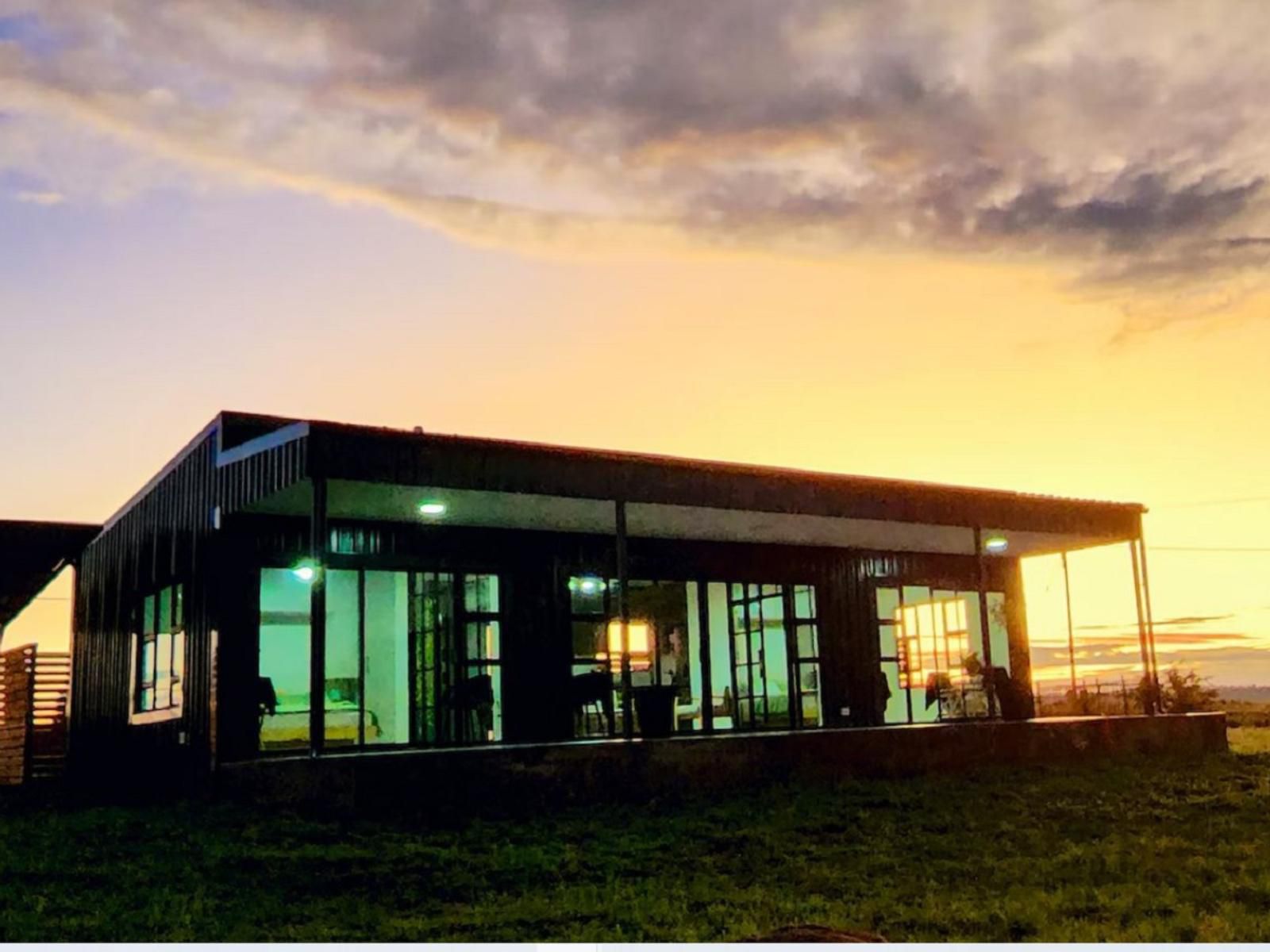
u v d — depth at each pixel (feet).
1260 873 29.30
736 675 57.52
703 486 46.09
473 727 49.32
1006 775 45.98
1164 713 61.00
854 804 39.29
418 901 27.09
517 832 33.78
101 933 23.89
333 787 35.32
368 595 50.37
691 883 28.76
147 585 52.31
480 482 40.70
